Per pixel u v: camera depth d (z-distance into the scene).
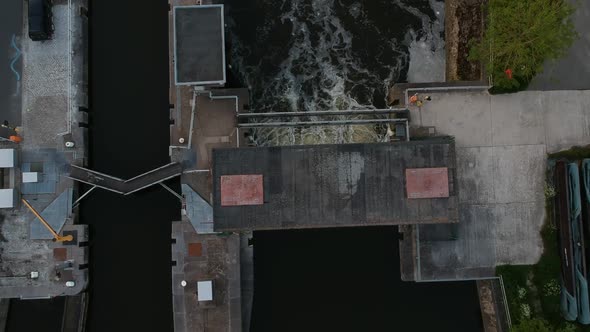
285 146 40.25
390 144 40.41
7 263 43.72
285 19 48.72
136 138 46.62
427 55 48.69
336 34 48.38
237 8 48.66
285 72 48.50
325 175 40.16
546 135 45.47
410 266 45.38
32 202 44.06
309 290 45.34
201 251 43.19
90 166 46.12
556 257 44.41
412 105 45.44
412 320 45.34
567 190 42.81
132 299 45.25
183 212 43.44
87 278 44.47
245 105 44.91
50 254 43.75
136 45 47.41
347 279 45.50
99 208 45.72
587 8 46.66
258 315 44.91
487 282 45.03
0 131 43.78
